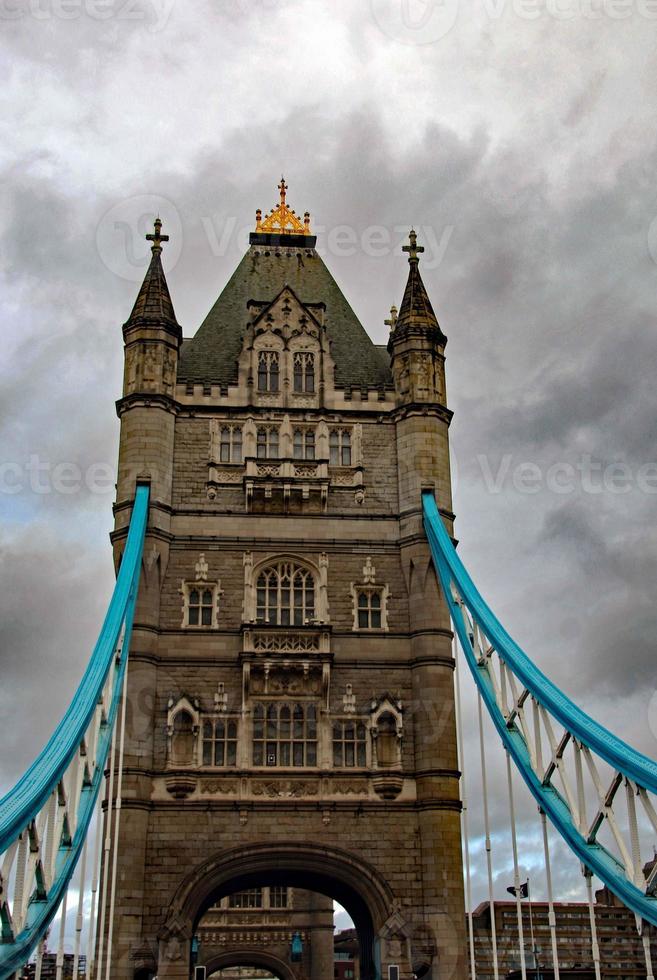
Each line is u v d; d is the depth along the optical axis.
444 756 50.47
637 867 31.23
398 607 53.84
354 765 50.69
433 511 54.47
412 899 48.50
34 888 31.55
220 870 48.19
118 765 48.88
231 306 63.50
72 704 37.22
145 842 48.22
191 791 49.19
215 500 55.12
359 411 57.84
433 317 60.16
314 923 80.75
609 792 33.94
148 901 47.47
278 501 55.25
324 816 49.41
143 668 50.69
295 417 57.44
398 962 46.81
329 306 63.88
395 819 49.75
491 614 46.34
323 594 53.62
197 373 59.25
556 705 37.59
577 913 84.25
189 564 53.75
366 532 55.16
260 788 49.62
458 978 46.97
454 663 52.66
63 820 33.28
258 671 51.47
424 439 56.72
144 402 55.81
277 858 48.72
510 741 42.62
